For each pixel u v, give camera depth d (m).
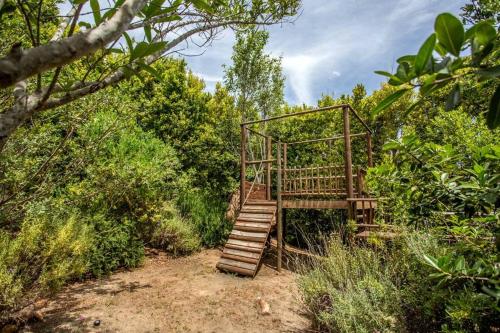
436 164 1.95
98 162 5.57
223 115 13.05
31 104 0.95
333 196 8.77
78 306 4.09
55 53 0.68
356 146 11.90
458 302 1.80
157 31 1.54
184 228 7.90
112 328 3.54
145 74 11.25
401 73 0.87
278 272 6.33
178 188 8.41
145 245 7.62
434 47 0.81
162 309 4.16
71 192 5.25
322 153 11.63
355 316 2.73
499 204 1.48
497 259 1.54
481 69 0.78
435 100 8.33
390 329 2.51
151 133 10.07
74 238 4.35
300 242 10.45
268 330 3.60
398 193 2.29
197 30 2.01
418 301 2.48
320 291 3.53
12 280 3.33
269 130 12.32
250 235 6.64
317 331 3.48
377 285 2.93
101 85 1.14
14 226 4.05
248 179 12.30
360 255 3.72
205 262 7.00
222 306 4.34
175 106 11.88
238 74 11.16
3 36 2.81
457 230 1.91
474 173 1.62
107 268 5.59
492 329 1.84
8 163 3.41
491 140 3.36
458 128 4.72
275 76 11.74
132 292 4.77
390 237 3.54
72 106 4.30
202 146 11.99
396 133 11.76
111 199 6.18
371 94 13.00
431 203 2.05
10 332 3.23
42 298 4.04
